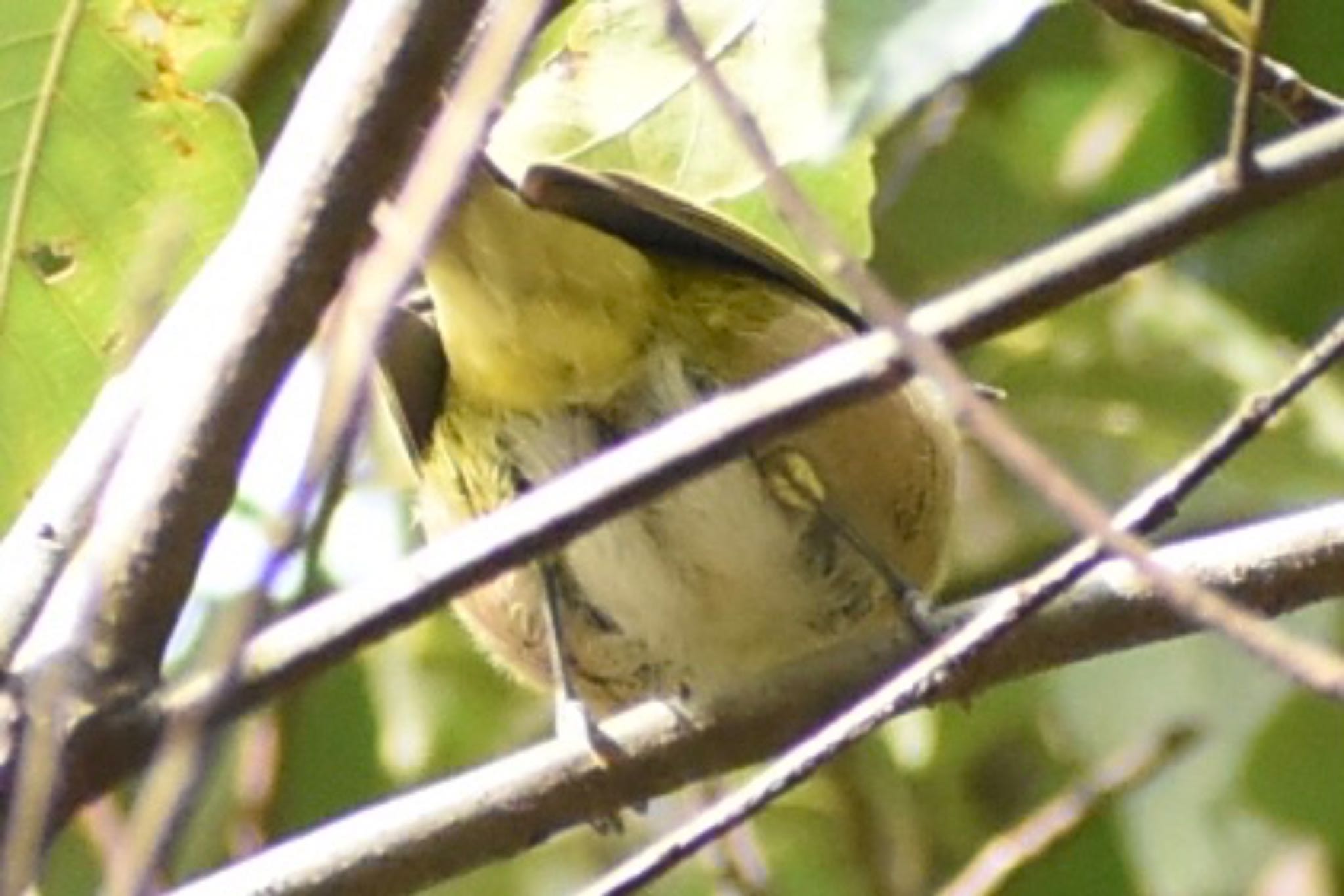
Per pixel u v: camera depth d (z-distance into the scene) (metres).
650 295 7.28
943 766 10.66
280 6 8.45
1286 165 4.54
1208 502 10.25
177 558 5.07
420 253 3.50
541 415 7.30
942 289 10.57
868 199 7.70
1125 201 10.55
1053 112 10.73
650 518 7.54
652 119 7.35
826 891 10.75
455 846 6.27
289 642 4.64
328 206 4.88
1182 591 3.75
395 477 8.80
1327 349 5.06
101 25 6.85
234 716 4.61
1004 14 7.01
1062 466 9.86
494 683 10.20
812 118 7.11
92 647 5.07
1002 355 10.19
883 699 5.24
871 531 7.64
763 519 7.55
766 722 6.55
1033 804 10.73
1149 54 10.58
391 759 9.99
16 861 4.21
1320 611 10.12
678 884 10.24
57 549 5.55
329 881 6.19
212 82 6.93
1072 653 6.26
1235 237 10.59
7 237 6.98
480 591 7.75
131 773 5.04
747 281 7.42
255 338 4.95
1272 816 10.16
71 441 6.88
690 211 7.15
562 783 6.38
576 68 7.35
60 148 6.93
